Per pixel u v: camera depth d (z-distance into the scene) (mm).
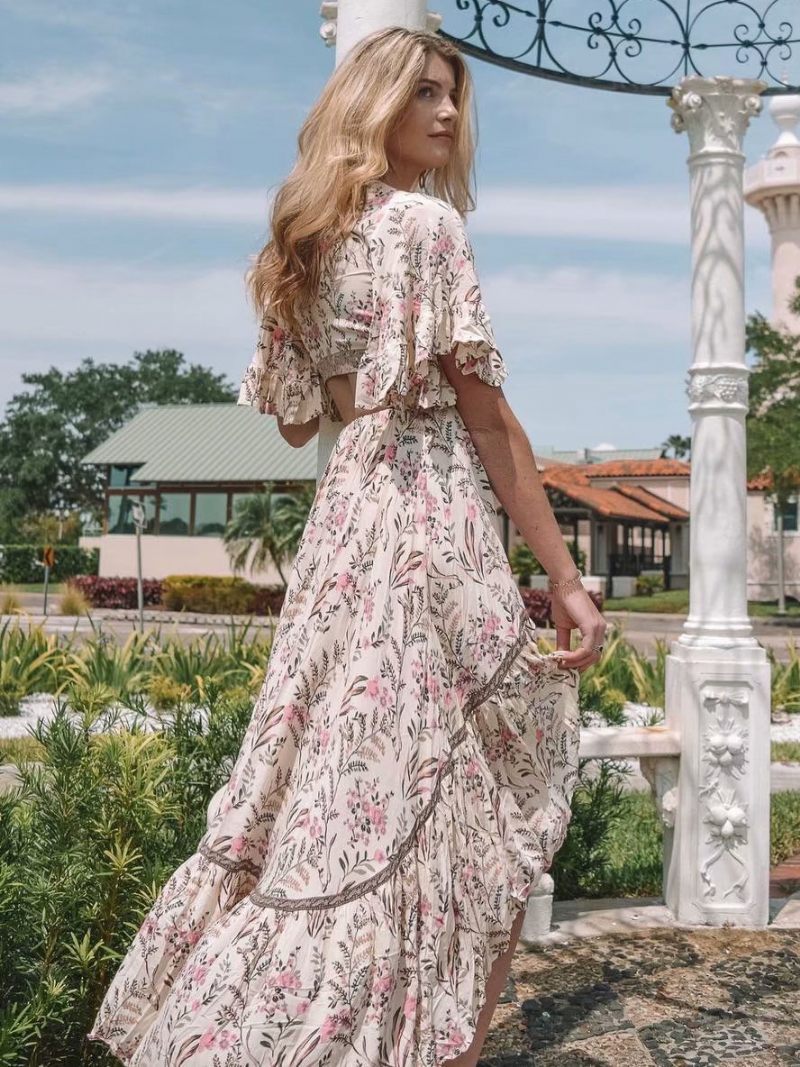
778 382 26125
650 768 3789
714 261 3777
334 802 1579
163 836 2465
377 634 1646
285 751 1691
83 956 2098
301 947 1508
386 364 1641
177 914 1689
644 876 4297
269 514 30078
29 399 69938
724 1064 2580
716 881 3639
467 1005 1574
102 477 69250
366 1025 1499
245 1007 1486
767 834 3646
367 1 2697
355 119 1740
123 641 18047
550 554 1717
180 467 34188
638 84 3885
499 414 1697
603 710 5012
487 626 1683
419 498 1689
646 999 2979
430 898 1562
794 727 10039
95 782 2373
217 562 33406
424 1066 1515
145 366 73750
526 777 1714
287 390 1957
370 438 1737
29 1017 1984
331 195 1716
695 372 3805
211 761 2699
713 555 3740
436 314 1666
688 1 3980
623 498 41375
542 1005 2930
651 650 18922
